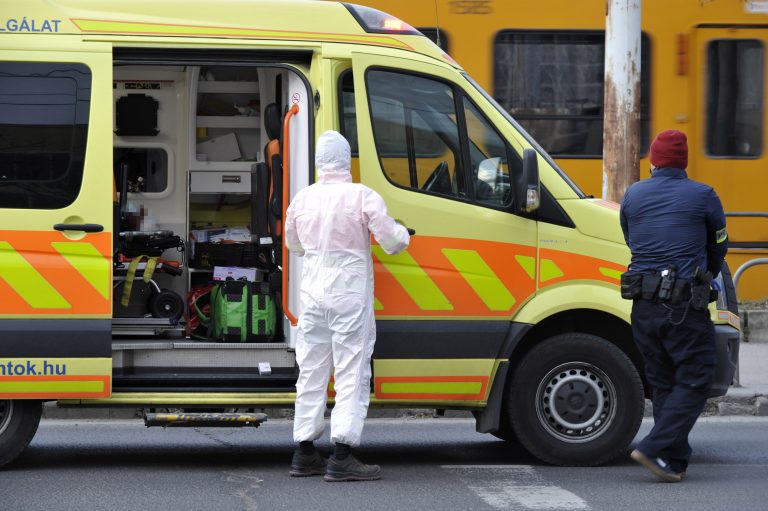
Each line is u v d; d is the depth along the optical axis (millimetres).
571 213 12273
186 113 14969
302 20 12055
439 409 12727
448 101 12250
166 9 11898
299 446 11656
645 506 10375
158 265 14141
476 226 12094
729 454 13430
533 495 10828
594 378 12383
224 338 12445
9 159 11523
